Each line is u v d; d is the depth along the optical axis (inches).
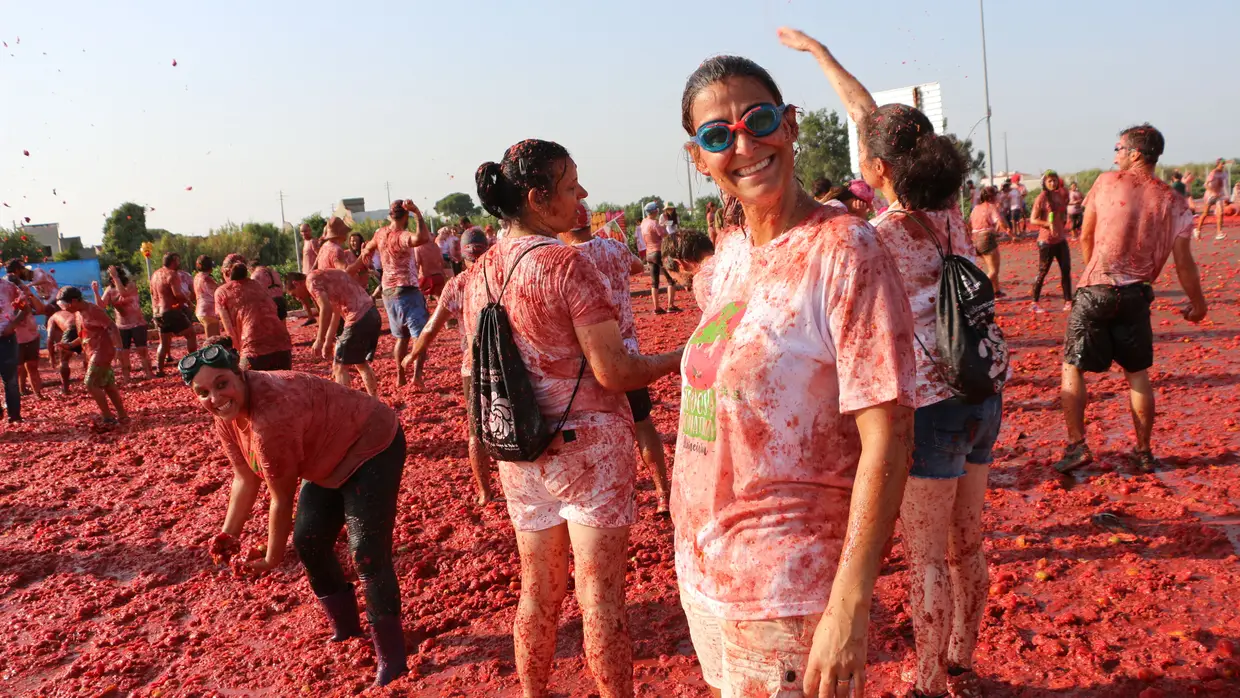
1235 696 123.0
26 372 544.7
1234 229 954.1
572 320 115.1
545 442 116.8
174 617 196.9
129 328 560.4
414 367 467.5
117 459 348.2
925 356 110.3
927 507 113.0
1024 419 281.0
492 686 151.2
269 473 149.2
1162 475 214.1
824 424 74.1
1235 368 317.7
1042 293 588.1
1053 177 492.1
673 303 670.5
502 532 223.6
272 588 205.3
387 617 156.1
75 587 218.4
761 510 75.4
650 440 212.4
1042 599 158.1
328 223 462.9
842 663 66.2
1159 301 492.1
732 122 76.4
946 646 115.6
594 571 118.8
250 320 334.6
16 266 512.1
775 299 74.0
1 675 175.9
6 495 309.1
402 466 162.4
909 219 114.0
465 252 314.7
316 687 157.3
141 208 2129.7
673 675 146.4
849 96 130.7
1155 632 141.8
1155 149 199.5
